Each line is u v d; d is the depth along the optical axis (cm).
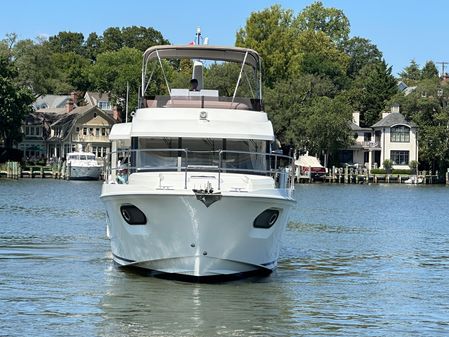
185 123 2156
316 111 10206
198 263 2041
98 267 2400
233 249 2041
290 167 2339
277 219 2108
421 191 8962
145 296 1964
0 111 10212
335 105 10356
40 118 13225
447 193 8525
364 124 12862
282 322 1769
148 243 2078
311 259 2775
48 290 2039
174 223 2000
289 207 2169
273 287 2144
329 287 2194
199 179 2064
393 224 4422
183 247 2023
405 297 2084
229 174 2100
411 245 3319
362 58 16562
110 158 2450
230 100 2345
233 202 1964
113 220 2214
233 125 2156
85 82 14762
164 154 2164
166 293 1995
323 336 1669
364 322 1795
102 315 1786
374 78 13012
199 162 2164
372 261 2767
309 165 10381
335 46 15525
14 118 10331
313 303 1970
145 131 2147
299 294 2066
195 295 1980
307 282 2255
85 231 3503
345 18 16300
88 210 4819
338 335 1680
